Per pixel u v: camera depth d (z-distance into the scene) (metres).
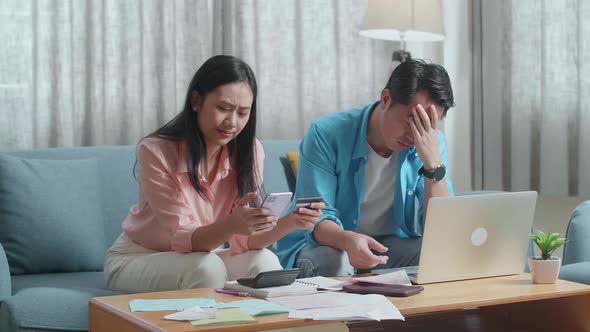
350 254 2.26
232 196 2.43
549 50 3.57
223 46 3.65
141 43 3.43
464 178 4.06
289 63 3.74
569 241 2.60
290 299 1.86
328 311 1.72
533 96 3.67
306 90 3.79
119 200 2.93
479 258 2.16
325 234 2.38
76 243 2.76
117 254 2.41
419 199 2.64
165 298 1.91
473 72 3.98
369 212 2.64
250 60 3.66
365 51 3.90
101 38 3.38
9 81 3.25
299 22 3.75
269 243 2.30
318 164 2.55
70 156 2.93
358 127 2.59
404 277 2.05
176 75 3.55
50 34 3.31
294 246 2.51
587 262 2.41
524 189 3.69
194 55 3.56
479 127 3.94
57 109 3.32
